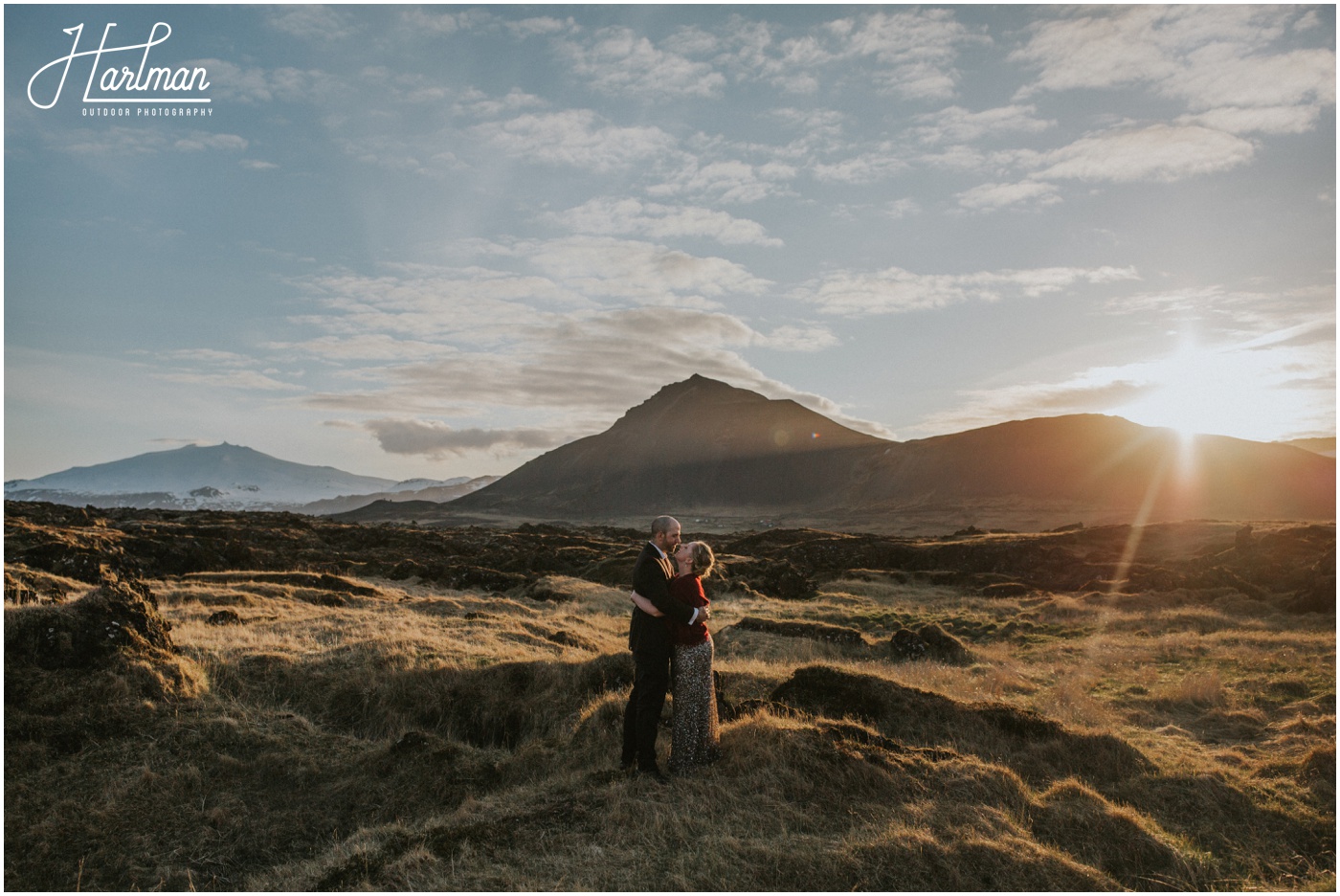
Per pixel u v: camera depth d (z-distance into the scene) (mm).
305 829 7316
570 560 43812
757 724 7410
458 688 10695
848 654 17891
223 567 30297
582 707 10023
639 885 5141
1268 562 33469
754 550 53781
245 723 8867
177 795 7492
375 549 45656
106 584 9961
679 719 6848
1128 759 8508
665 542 7109
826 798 6332
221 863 6758
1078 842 6180
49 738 7824
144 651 9445
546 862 5473
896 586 38469
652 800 6242
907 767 6922
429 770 8094
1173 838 6742
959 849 5570
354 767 8250
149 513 49594
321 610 17797
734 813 6051
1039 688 14078
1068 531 55125
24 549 21422
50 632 8836
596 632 19281
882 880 5227
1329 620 23328
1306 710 11312
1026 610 27594
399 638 12961
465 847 5703
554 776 7496
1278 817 7301
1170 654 17406
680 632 6895
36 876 6418
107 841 6836
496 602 23375
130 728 8305
